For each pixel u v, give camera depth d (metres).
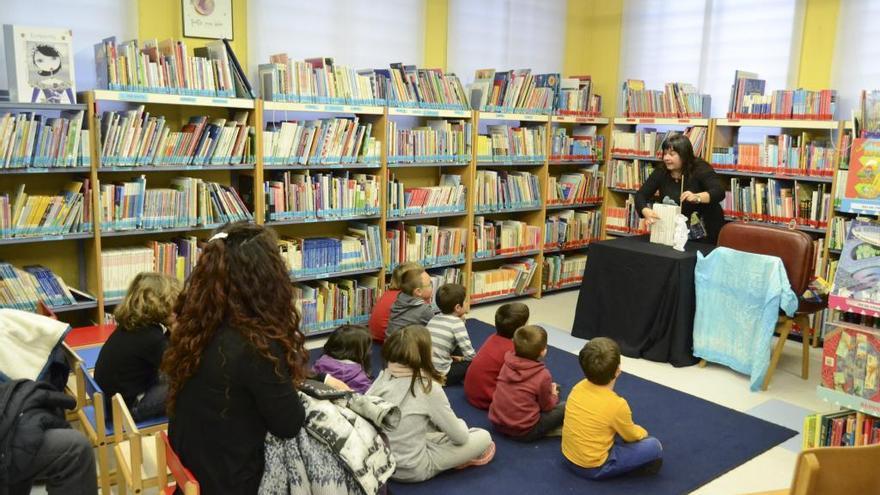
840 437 2.84
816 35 5.12
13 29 3.21
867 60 4.86
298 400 1.72
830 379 2.76
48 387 2.16
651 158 5.89
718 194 4.74
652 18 6.21
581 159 6.13
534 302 5.86
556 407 3.19
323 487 1.77
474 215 5.47
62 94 3.37
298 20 4.67
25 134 3.26
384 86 4.63
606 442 2.77
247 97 4.04
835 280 2.70
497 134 5.49
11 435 1.95
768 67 5.44
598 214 6.41
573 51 6.68
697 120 5.41
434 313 4.09
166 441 1.82
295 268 4.34
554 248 6.05
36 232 3.40
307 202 4.34
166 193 3.80
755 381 3.91
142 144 3.64
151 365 2.60
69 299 3.57
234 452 1.66
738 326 4.06
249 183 4.20
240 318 1.62
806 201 4.83
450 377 3.76
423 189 5.01
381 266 4.82
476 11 5.80
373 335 4.34
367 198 4.66
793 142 4.90
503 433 3.19
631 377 4.07
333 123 4.38
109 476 2.55
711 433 3.33
